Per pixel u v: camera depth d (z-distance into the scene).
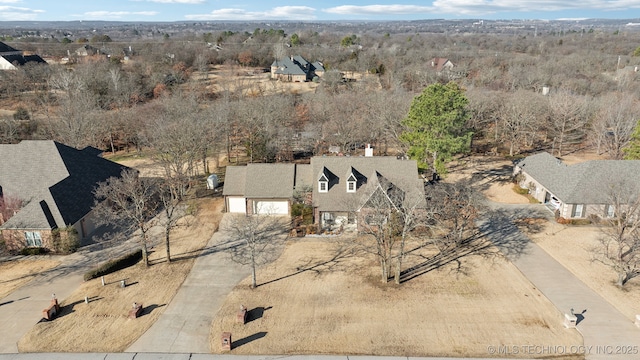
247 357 27.64
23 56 116.81
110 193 43.09
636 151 53.88
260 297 33.69
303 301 33.16
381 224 35.78
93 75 99.06
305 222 45.44
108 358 27.42
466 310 31.84
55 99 92.62
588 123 74.12
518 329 29.81
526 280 35.50
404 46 181.25
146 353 27.89
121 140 76.94
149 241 42.81
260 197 47.88
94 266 38.31
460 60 135.88
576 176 47.75
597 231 43.91
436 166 49.62
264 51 149.88
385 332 29.73
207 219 47.75
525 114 68.56
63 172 45.41
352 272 37.16
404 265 38.31
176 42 176.75
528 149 72.12
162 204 50.94
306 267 38.06
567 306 32.12
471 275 36.41
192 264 38.50
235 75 122.44
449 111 49.31
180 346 28.52
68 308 32.34
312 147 69.50
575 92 86.25
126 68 117.31
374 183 44.56
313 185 47.09
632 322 30.30
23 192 43.84
